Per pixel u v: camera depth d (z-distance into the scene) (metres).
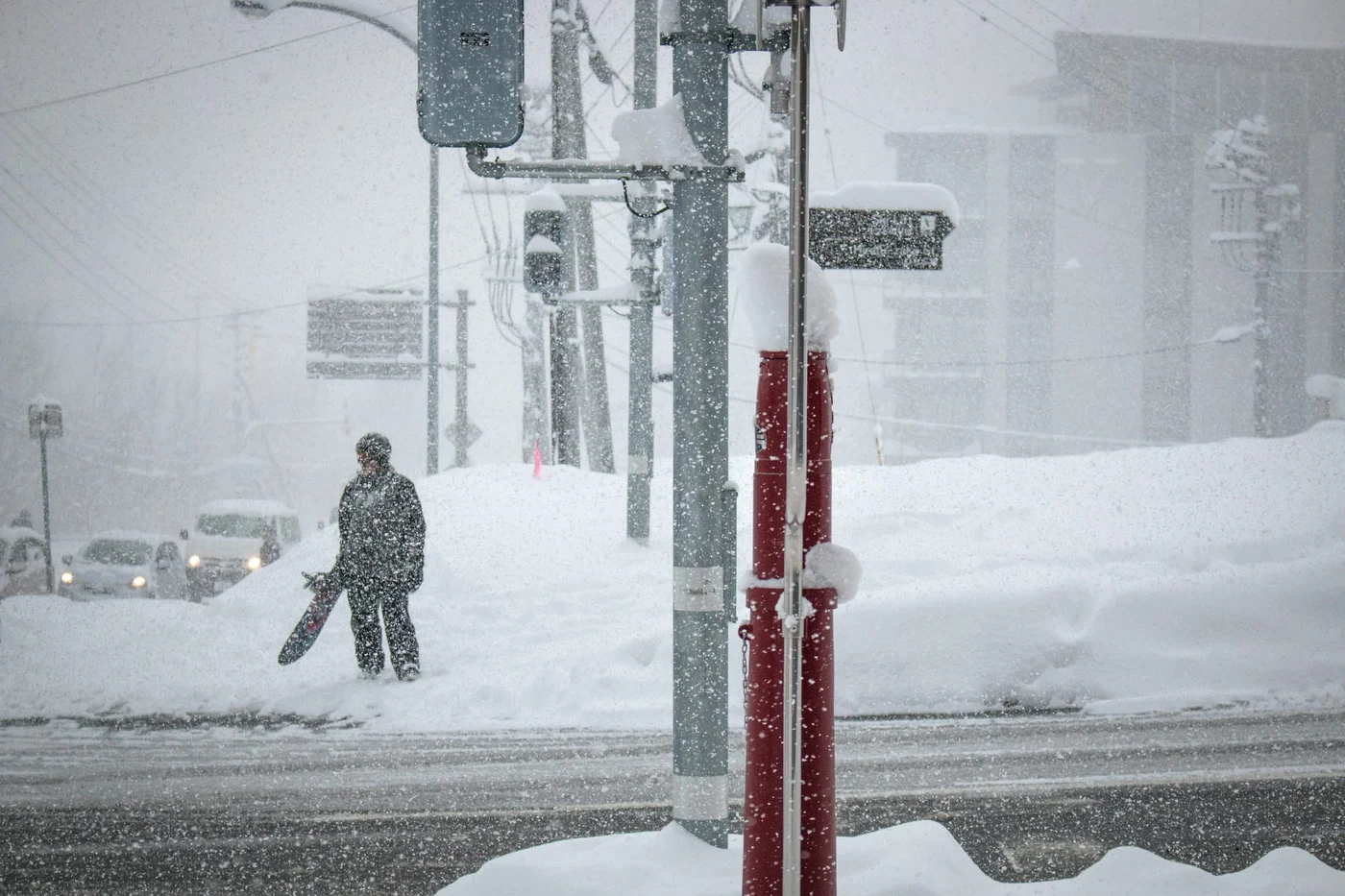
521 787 11.05
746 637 6.50
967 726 13.27
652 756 12.21
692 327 7.55
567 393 30.09
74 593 33.78
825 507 6.34
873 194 9.48
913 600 14.75
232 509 38.28
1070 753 12.02
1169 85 106.69
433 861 8.91
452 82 7.30
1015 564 17.72
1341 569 15.23
